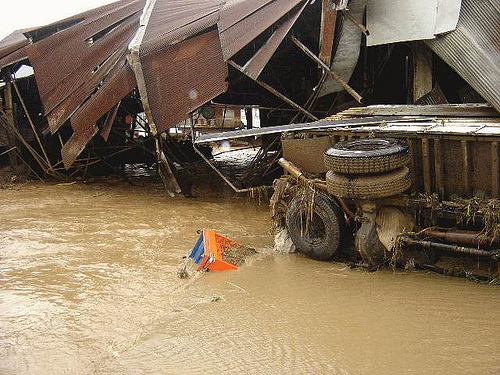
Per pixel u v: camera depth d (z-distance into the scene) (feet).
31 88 61.87
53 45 50.67
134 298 23.36
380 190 23.57
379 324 19.62
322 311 21.03
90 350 19.03
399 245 24.25
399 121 28.12
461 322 19.33
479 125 24.86
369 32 35.76
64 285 25.18
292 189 28.63
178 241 31.81
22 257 29.50
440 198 24.86
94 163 52.44
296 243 27.40
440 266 24.13
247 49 42.14
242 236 32.55
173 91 41.93
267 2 39.04
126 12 49.37
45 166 53.72
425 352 17.49
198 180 50.57
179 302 22.68
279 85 50.80
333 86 39.06
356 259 26.55
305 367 17.12
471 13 31.35
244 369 17.25
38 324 21.17
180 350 18.71
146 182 51.26
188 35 41.57
